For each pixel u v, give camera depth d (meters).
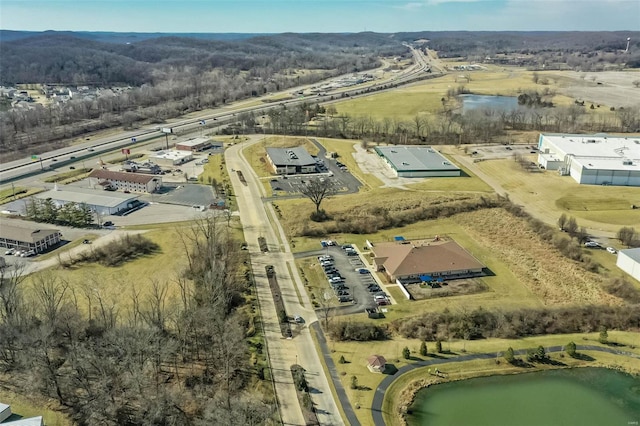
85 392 80.00
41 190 177.00
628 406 81.38
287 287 115.12
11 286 102.62
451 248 126.19
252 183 187.12
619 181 178.88
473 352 93.06
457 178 189.75
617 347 95.69
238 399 78.31
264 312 105.25
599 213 157.00
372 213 155.88
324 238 142.00
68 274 119.38
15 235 131.62
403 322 100.94
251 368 87.44
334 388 82.56
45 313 95.94
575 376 87.94
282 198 171.50
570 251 130.12
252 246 136.25
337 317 103.06
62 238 138.50
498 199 165.88
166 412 76.12
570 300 110.38
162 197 172.38
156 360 84.69
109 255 126.81
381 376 85.81
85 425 74.00
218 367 87.69
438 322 100.88
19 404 77.62
